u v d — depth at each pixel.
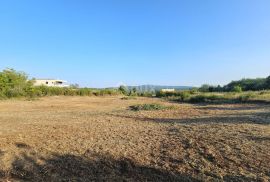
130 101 29.97
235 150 7.12
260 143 7.49
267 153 6.77
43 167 6.79
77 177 6.25
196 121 11.88
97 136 9.51
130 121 12.87
